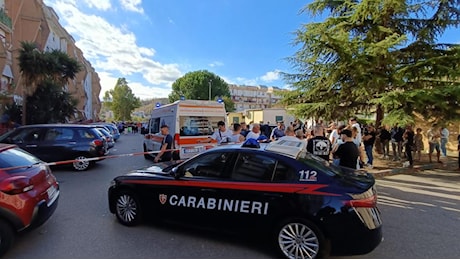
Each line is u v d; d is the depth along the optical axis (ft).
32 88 64.59
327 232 10.16
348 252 10.14
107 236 12.80
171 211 12.98
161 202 13.19
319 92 37.78
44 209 12.26
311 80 37.86
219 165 12.44
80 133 30.68
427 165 32.68
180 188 12.76
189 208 12.53
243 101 363.15
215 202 11.97
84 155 30.04
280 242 10.82
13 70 71.61
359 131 26.32
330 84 33.94
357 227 9.94
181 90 191.42
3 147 12.94
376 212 10.53
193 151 28.04
